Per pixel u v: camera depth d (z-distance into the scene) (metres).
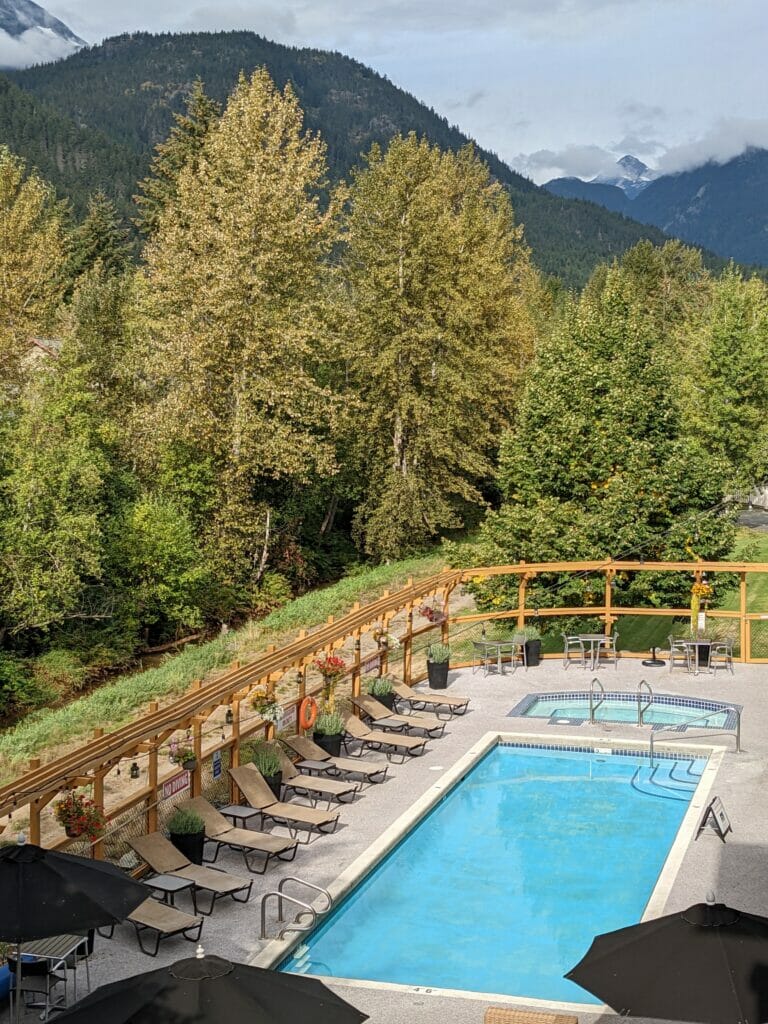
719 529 27.17
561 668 23.88
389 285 45.19
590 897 13.01
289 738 16.81
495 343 53.56
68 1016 6.65
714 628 32.28
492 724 19.81
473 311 48.84
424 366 47.03
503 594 28.22
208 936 11.48
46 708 30.33
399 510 46.75
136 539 37.31
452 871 13.84
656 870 13.83
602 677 22.84
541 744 18.92
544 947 11.63
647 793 16.81
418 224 45.66
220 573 40.91
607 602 23.92
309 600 37.72
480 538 30.16
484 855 14.38
